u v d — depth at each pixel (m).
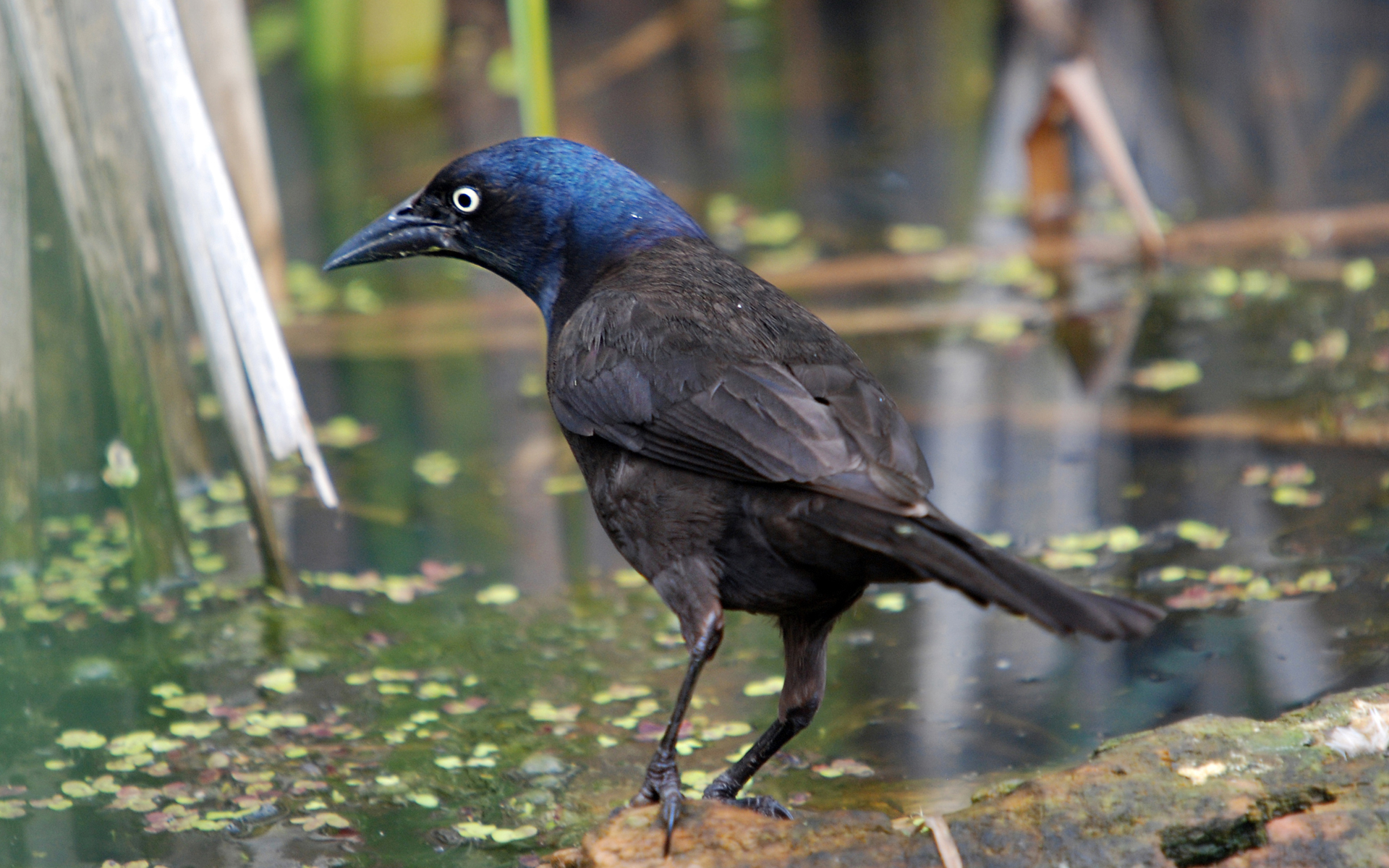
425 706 9.02
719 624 6.74
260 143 15.29
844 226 17.44
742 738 8.46
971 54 23.05
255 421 11.47
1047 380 13.34
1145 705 8.47
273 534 10.41
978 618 9.81
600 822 7.65
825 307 15.27
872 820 6.70
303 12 22.02
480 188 8.35
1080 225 17.17
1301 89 20.14
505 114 21.30
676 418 6.77
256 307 9.34
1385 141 18.38
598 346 7.20
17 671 9.59
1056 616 5.62
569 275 8.30
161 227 11.34
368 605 10.41
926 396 13.18
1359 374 12.87
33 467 10.58
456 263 17.31
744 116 21.22
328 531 11.53
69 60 9.90
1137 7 22.67
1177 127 19.61
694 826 6.71
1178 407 12.58
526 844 7.48
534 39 12.08
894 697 8.79
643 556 7.00
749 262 16.39
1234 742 6.82
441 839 7.54
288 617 10.23
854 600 6.87
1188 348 13.76
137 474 10.53
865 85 22.17
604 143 20.14
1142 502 11.04
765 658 9.48
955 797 7.63
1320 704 7.15
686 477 6.78
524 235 8.34
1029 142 17.36
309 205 18.42
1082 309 14.81
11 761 8.49
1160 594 9.71
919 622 9.81
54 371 11.27
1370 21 21.97
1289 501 10.82
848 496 6.22
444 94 22.23
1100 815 6.39
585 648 9.70
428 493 12.09
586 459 7.35
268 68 23.75
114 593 10.62
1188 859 6.27
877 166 19.33
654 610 10.20
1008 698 8.70
